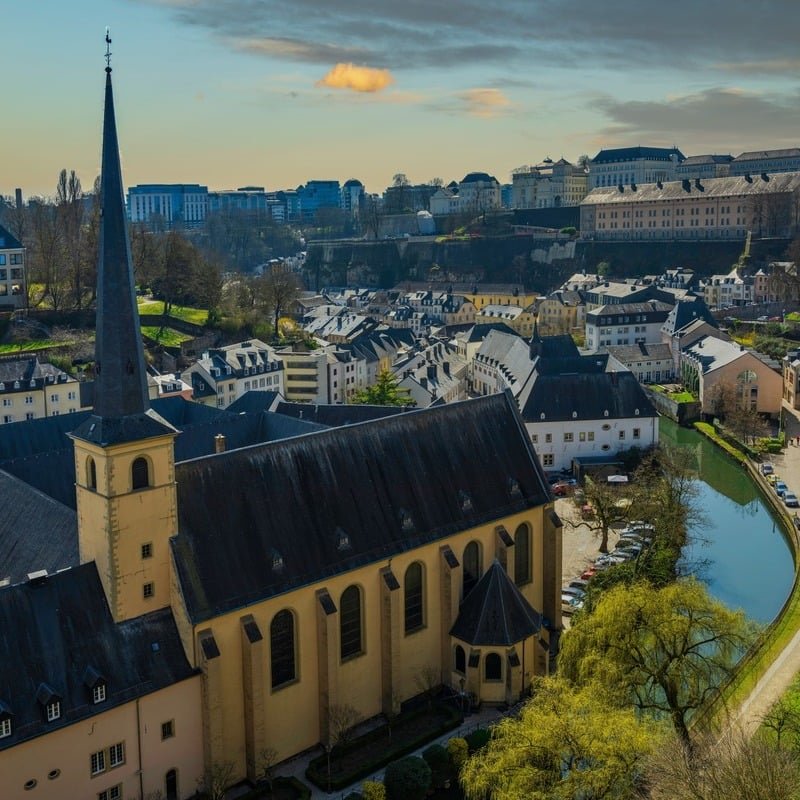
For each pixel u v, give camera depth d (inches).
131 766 2559.1
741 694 3171.8
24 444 4402.1
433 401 7549.2
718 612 2819.9
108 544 2551.7
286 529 2910.9
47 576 2527.1
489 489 3494.1
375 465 3218.5
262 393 5487.2
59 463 3688.5
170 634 2659.9
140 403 2571.4
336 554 2974.9
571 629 2955.2
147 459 2586.1
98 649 2527.1
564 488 5816.9
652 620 2768.2
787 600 4106.8
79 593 2559.1
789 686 3218.5
